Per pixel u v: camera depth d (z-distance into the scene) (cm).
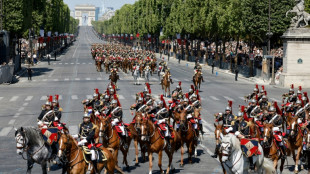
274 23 8050
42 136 2152
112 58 9812
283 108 3591
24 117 4247
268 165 2058
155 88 6519
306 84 7325
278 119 2489
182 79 8025
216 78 8594
